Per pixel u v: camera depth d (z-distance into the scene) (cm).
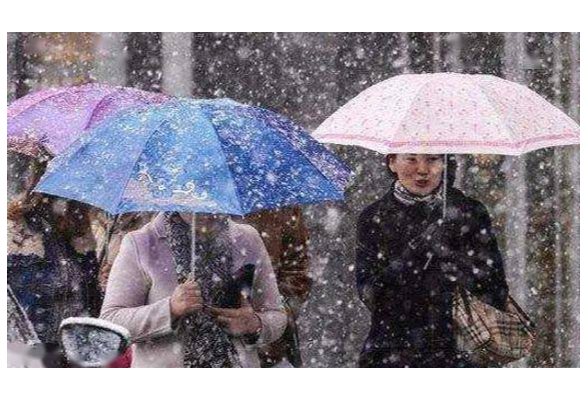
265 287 900
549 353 1487
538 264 1506
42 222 1029
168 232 884
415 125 1007
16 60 1480
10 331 1004
